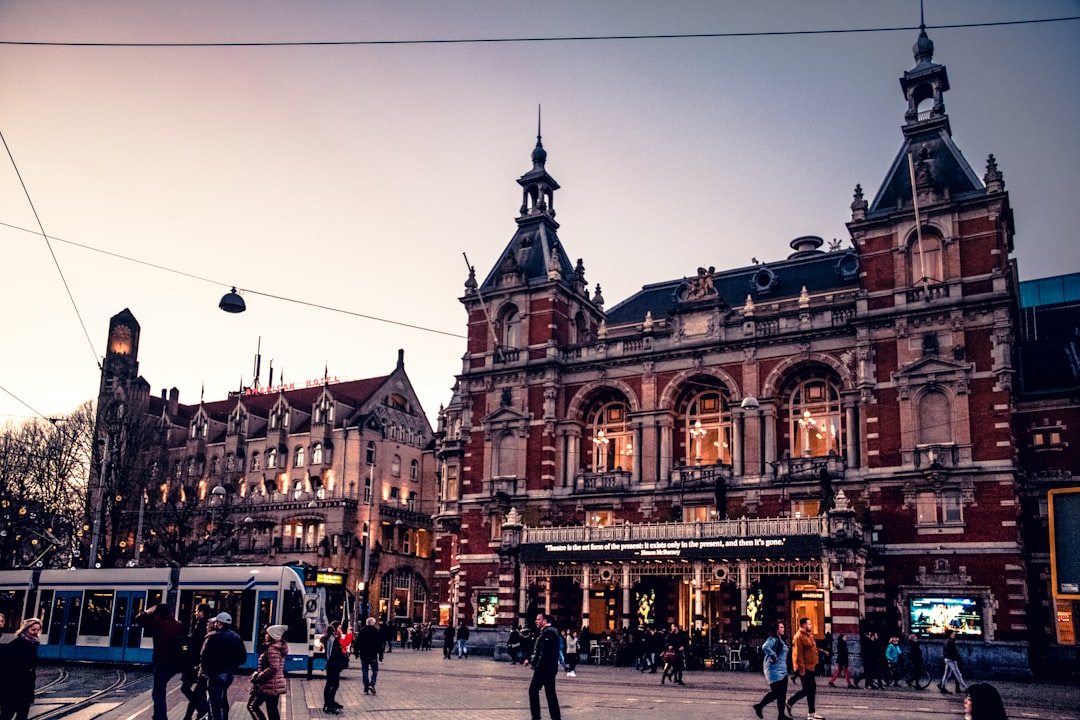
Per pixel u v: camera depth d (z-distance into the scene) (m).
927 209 41.81
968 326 40.19
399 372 80.12
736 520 39.59
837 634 36.50
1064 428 41.19
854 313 43.47
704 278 47.97
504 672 33.72
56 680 27.19
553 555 43.47
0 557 56.22
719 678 32.12
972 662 37.12
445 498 62.50
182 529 61.81
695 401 48.47
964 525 38.59
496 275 55.16
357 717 19.00
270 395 84.12
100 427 62.25
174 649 16.41
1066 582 8.48
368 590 63.34
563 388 50.91
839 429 44.06
